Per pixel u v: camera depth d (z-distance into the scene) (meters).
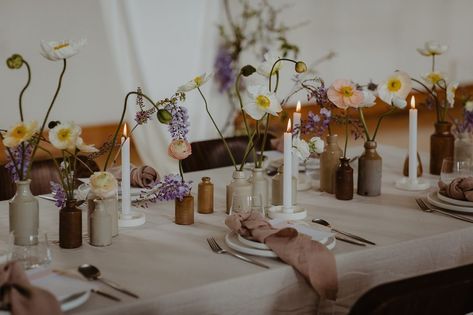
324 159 2.48
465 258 2.09
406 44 7.04
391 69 6.98
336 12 6.41
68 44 1.80
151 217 2.18
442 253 2.02
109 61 5.25
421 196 2.46
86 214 2.23
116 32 4.60
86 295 1.47
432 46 2.73
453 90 2.67
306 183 2.54
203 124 5.04
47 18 4.94
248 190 2.18
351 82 2.29
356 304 1.36
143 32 4.62
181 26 4.78
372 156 2.44
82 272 1.64
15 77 4.86
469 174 2.32
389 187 2.59
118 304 1.48
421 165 2.73
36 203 1.89
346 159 2.40
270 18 5.88
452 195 2.24
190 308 1.58
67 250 1.86
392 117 7.09
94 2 5.12
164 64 4.75
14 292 1.38
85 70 5.15
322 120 2.32
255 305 1.68
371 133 6.37
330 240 1.87
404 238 1.96
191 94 4.91
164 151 4.84
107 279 1.63
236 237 1.91
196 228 2.07
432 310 1.40
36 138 1.88
